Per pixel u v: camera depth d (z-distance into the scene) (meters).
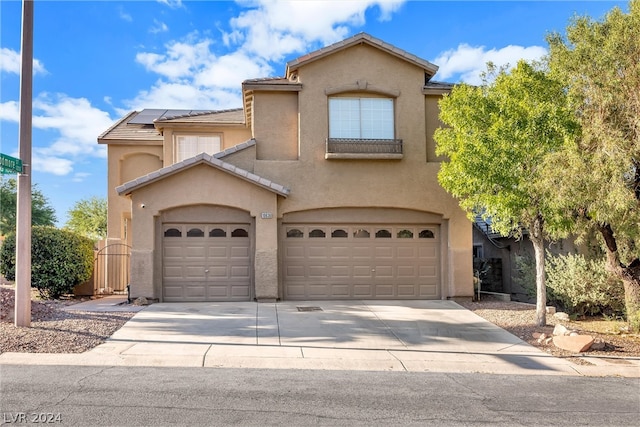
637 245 10.57
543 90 10.75
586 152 9.84
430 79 16.62
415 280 15.45
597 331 11.22
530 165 10.66
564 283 13.20
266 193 14.73
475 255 23.05
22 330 9.41
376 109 15.71
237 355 8.51
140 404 5.90
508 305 14.46
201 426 5.25
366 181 15.37
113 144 19.38
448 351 9.27
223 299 14.58
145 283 14.05
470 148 10.99
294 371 7.75
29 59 10.02
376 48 15.68
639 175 9.70
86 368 7.52
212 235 14.72
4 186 31.48
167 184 14.41
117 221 19.16
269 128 15.53
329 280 15.18
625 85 9.66
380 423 5.51
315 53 15.35
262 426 5.31
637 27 9.62
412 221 15.54
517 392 6.89
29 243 9.91
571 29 10.66
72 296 15.58
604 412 6.07
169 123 18.48
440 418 5.73
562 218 10.49
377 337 10.22
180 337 9.70
